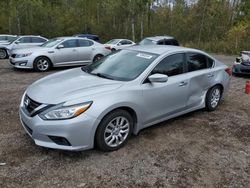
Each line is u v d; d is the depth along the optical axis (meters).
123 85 4.38
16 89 7.98
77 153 4.18
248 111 6.50
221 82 6.27
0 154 4.09
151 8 44.16
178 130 5.20
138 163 4.00
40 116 3.87
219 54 26.50
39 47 11.83
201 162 4.12
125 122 4.38
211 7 37.16
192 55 5.64
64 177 3.61
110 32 43.81
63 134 3.79
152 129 5.18
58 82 4.53
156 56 5.00
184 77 5.30
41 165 3.86
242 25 32.03
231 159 4.25
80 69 5.38
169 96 4.98
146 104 4.60
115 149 4.31
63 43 12.06
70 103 3.85
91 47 12.90
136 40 41.75
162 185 3.54
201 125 5.48
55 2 47.53
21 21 39.00
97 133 4.06
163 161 4.09
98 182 3.54
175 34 39.88
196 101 5.72
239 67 11.02
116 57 5.33
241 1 39.75
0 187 3.39
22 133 4.80
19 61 11.22
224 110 6.49
